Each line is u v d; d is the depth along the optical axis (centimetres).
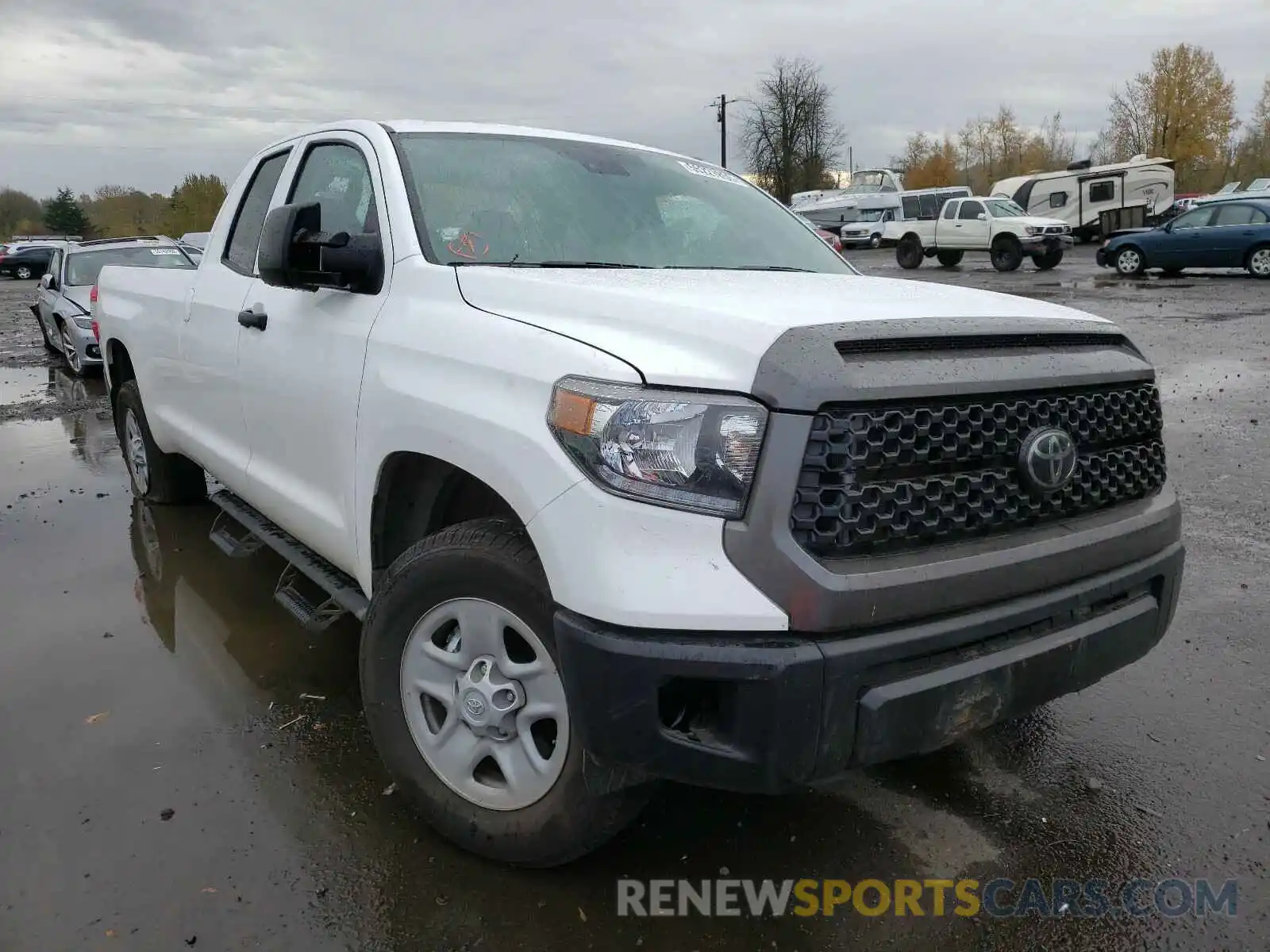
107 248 1299
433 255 286
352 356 289
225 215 429
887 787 296
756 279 277
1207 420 791
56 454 765
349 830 274
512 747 246
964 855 265
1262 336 1260
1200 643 389
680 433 200
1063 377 232
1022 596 224
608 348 216
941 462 213
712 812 283
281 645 397
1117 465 253
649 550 199
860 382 200
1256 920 239
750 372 199
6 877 253
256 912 242
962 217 2606
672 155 394
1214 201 2430
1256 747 314
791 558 194
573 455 210
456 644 257
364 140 331
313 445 317
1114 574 243
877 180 4344
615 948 231
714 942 233
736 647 195
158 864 259
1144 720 333
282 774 302
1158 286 2006
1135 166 3356
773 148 6078
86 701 349
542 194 325
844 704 199
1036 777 301
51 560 499
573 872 256
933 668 211
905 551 210
